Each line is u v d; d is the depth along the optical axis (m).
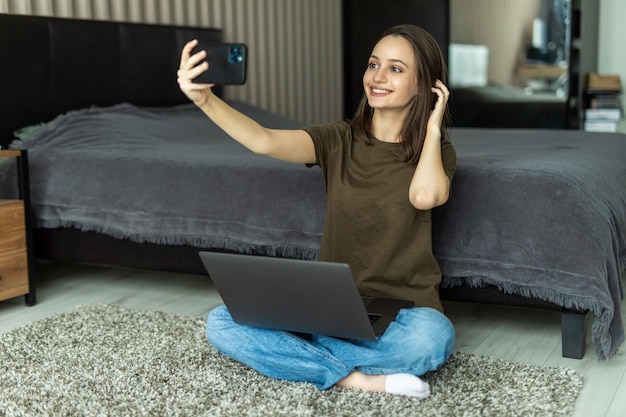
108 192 2.44
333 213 1.70
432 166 1.62
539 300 1.88
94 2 3.35
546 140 3.07
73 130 2.80
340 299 1.44
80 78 3.16
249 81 4.33
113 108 3.14
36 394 1.60
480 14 5.00
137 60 3.44
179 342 1.94
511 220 1.89
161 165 2.40
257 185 2.23
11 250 2.33
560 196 1.86
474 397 1.55
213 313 1.71
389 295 1.67
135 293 2.56
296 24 4.73
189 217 2.30
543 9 4.84
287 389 1.61
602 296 1.74
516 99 5.00
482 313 2.25
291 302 1.51
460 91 5.13
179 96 3.70
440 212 1.96
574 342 1.83
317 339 1.64
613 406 1.54
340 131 1.75
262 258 1.46
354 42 5.31
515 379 1.65
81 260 2.55
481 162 2.12
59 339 1.98
